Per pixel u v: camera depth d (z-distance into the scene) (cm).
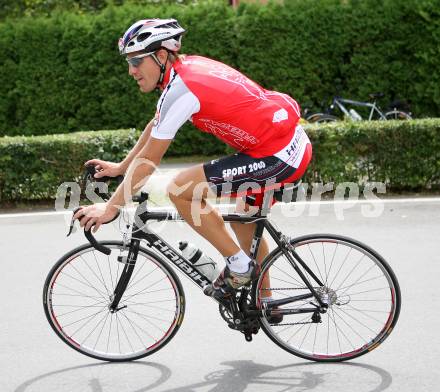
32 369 688
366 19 2025
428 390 621
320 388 630
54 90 2122
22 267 1014
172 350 725
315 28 2039
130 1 2395
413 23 2017
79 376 670
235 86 607
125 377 666
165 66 612
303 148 648
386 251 1034
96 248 656
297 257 672
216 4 2067
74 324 780
